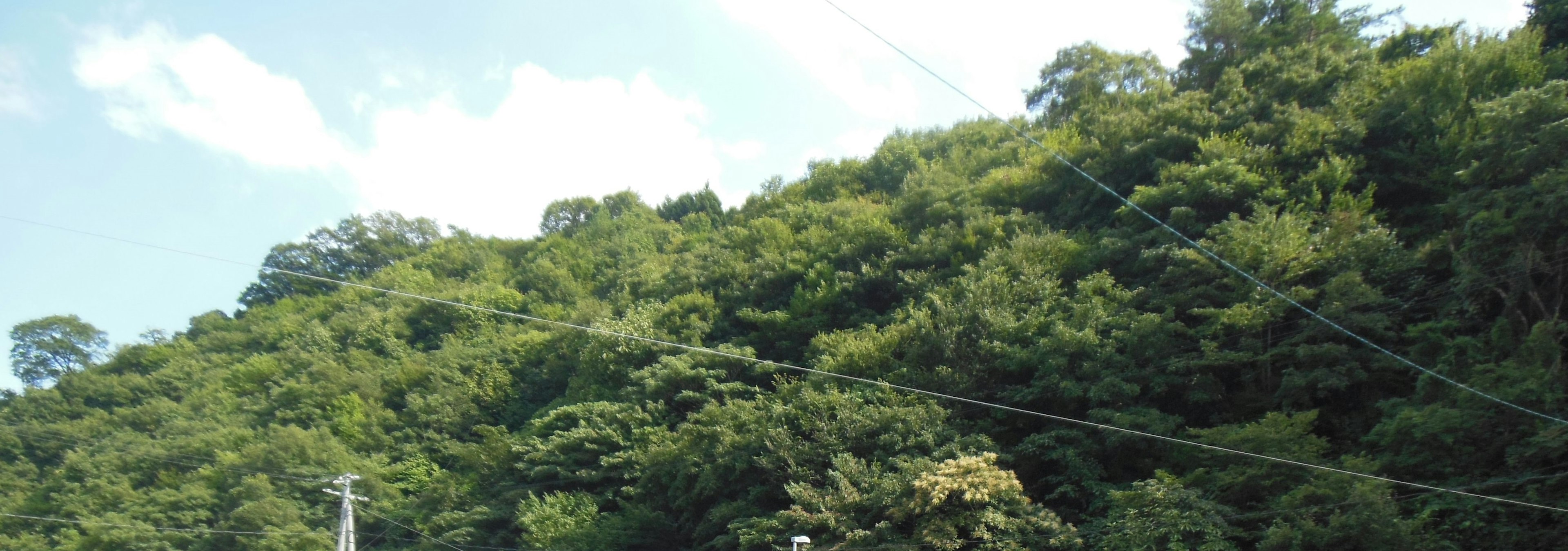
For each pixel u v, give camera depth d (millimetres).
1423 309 31562
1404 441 26688
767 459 37094
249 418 58531
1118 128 51438
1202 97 50000
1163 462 32469
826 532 32438
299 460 51344
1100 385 33562
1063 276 43344
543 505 42281
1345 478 25312
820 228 61438
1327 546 24172
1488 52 40406
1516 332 27203
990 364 37844
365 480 49906
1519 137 27906
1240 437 28438
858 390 38844
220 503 48750
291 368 65500
